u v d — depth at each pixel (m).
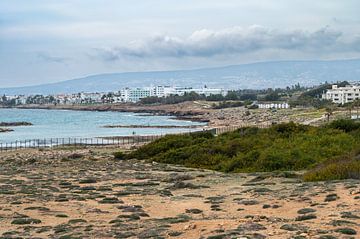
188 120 191.62
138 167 44.62
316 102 196.88
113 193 27.02
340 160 32.78
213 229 14.79
